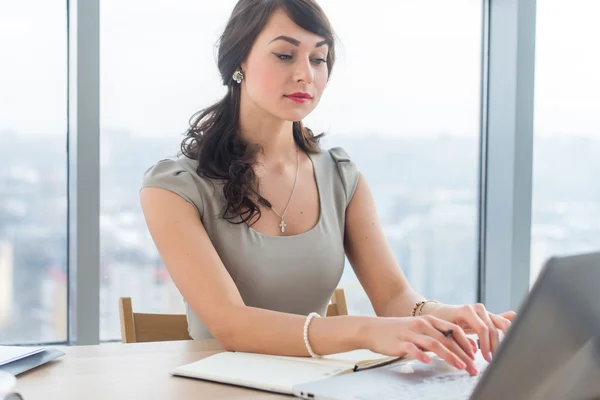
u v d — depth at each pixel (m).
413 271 3.10
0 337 2.50
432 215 3.09
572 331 0.79
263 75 1.50
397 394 0.94
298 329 1.19
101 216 2.57
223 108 1.61
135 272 2.63
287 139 1.65
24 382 1.03
